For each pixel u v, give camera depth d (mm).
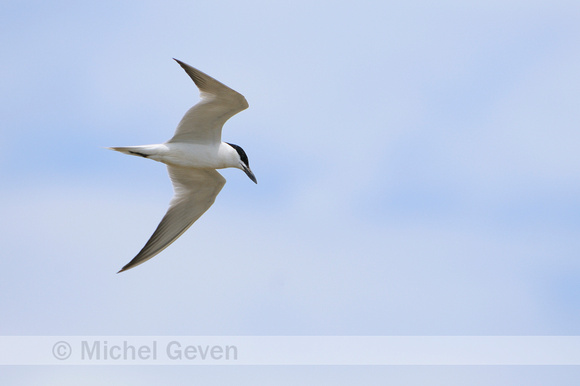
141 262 15477
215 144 14609
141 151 14281
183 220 16094
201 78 13156
